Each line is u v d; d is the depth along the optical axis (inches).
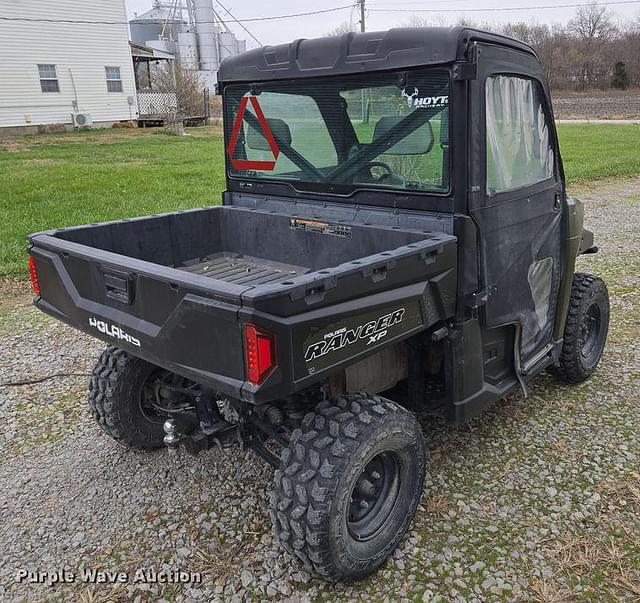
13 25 921.5
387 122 118.6
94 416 137.5
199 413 114.7
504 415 155.4
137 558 111.9
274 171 143.8
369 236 125.1
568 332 160.7
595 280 166.9
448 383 120.1
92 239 134.5
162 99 1178.6
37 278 127.0
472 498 124.8
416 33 109.0
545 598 100.8
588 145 788.0
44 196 460.8
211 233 156.4
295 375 87.0
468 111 108.1
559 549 111.0
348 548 100.0
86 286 112.7
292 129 135.3
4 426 156.3
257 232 149.3
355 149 125.6
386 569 108.0
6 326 223.6
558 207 144.2
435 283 108.7
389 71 114.6
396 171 120.4
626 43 2405.3
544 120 135.7
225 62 142.5
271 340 83.2
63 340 211.0
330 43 121.0
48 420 159.2
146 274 96.7
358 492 106.3
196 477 134.1
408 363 125.9
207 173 586.6
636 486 127.3
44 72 975.6
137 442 138.3
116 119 1091.9
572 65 2278.5
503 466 134.7
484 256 118.0
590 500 123.6
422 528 116.9
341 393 115.0
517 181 127.6
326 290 89.1
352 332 94.3
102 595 104.0
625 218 390.6
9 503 127.3
